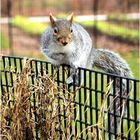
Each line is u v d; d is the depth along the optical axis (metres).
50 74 5.97
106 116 5.38
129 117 5.19
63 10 27.00
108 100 5.36
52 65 6.06
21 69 5.98
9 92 5.95
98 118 5.31
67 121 5.56
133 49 18.75
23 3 26.98
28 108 5.78
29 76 5.86
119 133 5.29
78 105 5.67
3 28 22.00
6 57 6.04
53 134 5.65
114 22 22.97
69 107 5.55
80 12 26.17
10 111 5.85
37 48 18.97
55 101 5.65
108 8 26.27
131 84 6.09
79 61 6.77
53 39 6.62
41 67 5.82
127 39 19.91
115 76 5.20
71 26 6.73
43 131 5.72
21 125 5.80
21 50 18.56
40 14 26.20
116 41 19.97
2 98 5.99
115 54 7.14
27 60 5.91
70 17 6.83
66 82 5.82
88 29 21.73
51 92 5.61
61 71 6.53
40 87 5.67
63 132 5.61
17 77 5.87
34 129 5.81
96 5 20.95
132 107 9.36
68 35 6.55
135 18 23.28
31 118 5.80
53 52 6.65
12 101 5.95
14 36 20.80
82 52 6.86
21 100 5.75
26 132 5.82
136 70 14.88
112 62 7.06
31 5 27.20
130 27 22.06
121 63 7.02
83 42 6.92
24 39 20.41
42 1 27.75
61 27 6.64
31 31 21.50
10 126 5.83
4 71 6.09
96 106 5.44
